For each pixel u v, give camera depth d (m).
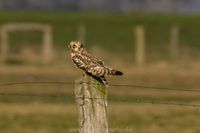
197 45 59.56
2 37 56.69
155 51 57.09
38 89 34.47
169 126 25.19
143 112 27.59
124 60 54.34
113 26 67.12
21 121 26.06
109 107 28.70
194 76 42.41
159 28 65.44
